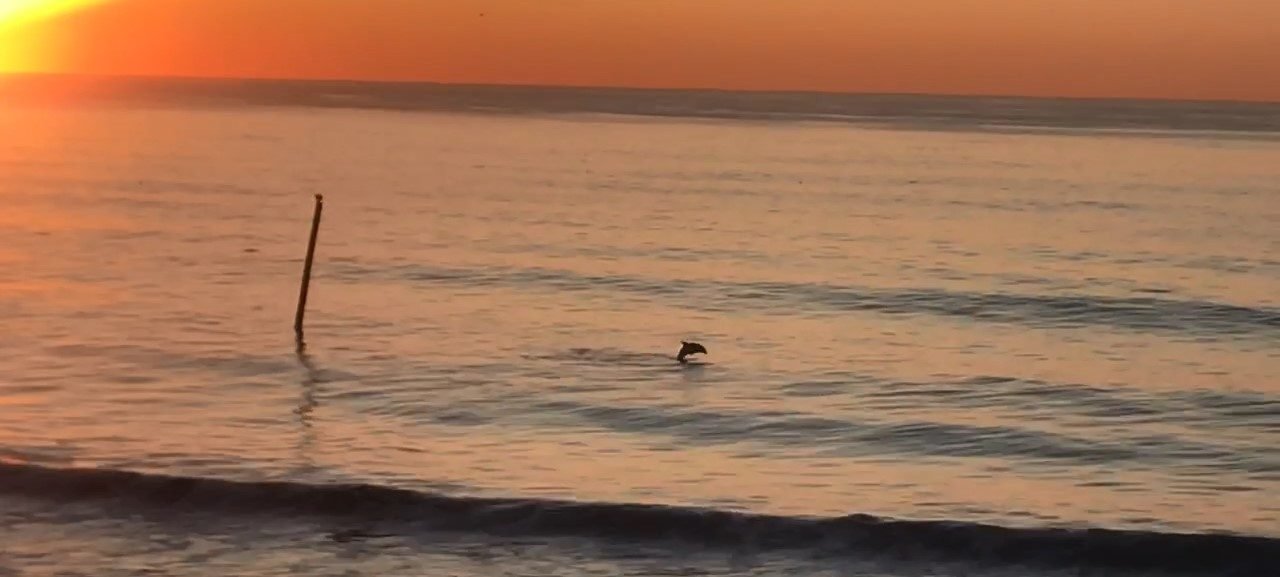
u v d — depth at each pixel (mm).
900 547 15062
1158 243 46188
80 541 14914
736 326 30812
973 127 153750
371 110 172625
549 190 66562
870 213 56875
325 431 20281
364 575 14156
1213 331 30422
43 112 138875
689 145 108750
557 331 29719
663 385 24375
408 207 57406
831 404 23000
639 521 15484
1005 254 43562
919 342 29047
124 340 27391
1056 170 82875
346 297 33906
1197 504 17219
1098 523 16266
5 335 27781
